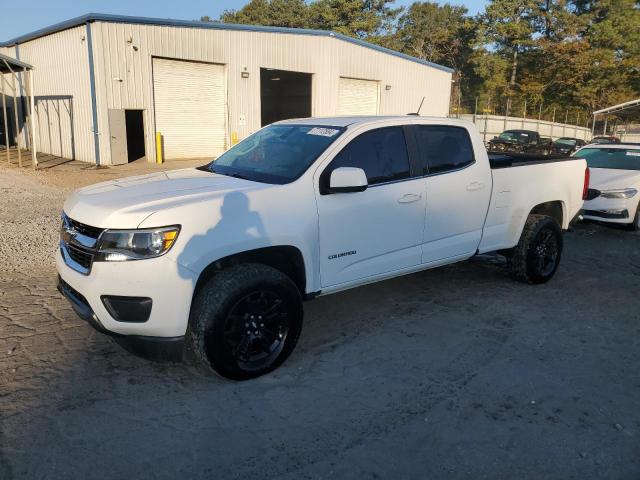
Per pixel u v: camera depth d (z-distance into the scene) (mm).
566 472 2898
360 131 4461
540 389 3758
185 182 4117
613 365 4156
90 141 19828
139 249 3357
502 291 5848
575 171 6367
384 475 2844
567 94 51656
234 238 3594
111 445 3031
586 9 62750
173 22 20359
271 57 23922
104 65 18891
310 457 2977
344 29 60812
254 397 3578
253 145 4902
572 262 7309
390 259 4613
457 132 5188
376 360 4145
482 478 2840
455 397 3633
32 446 2996
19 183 13750
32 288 5551
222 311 3520
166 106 21047
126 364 3971
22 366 3891
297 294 3904
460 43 64812
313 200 4035
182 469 2852
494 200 5445
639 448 3119
